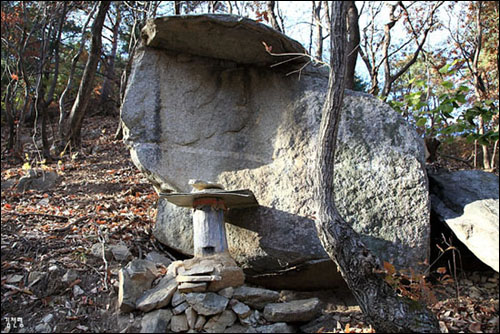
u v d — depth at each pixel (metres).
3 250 4.70
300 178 5.07
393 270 3.38
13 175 8.30
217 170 5.38
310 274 4.57
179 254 5.12
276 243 4.72
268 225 4.89
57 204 6.54
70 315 3.88
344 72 3.62
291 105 5.48
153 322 3.76
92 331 3.77
